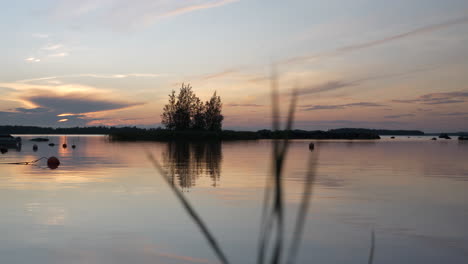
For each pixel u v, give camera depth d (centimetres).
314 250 502
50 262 455
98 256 476
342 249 507
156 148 3109
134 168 1454
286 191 938
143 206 752
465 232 586
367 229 604
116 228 598
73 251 493
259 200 816
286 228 603
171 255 482
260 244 59
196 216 64
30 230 585
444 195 892
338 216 684
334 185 1040
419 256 482
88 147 3425
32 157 2109
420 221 653
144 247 510
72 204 768
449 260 468
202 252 492
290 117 60
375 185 1042
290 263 62
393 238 557
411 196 877
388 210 733
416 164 1700
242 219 659
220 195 874
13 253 484
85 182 1070
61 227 602
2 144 3356
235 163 1659
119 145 3919
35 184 1034
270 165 59
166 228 600
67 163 1692
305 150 2847
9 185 1015
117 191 921
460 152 2744
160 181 1088
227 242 532
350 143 4947
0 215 676
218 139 5741
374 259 471
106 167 1496
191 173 1281
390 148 3400
